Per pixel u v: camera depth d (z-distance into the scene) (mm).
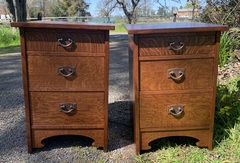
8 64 4730
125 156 1652
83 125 1664
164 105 1614
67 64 1554
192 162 1546
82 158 1630
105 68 1579
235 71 2854
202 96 1613
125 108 2471
